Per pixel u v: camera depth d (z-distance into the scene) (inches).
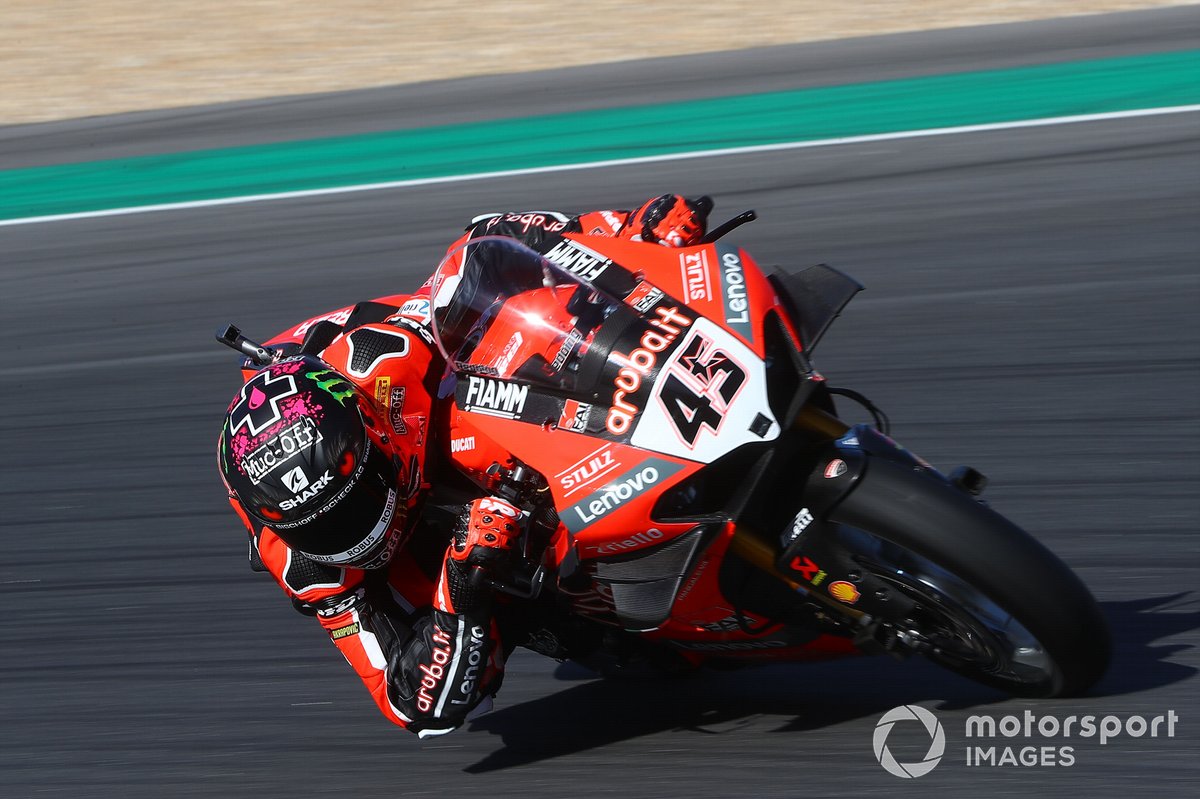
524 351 463.2
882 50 1508.4
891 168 1152.2
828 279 486.9
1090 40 1435.8
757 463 429.1
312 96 1624.0
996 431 728.3
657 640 503.8
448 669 480.4
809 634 480.7
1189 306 839.7
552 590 504.7
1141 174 1060.5
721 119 1341.0
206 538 757.3
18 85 1791.3
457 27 1836.9
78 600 715.4
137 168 1443.2
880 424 520.1
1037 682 470.6
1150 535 612.7
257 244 1189.7
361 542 454.6
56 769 585.0
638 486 426.0
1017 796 450.0
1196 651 512.7
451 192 1243.8
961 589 440.8
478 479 474.0
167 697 621.6
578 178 1229.1
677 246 509.7
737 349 438.0
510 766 532.7
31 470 866.1
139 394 946.1
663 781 501.4
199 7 2058.3
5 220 1343.5
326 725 582.9
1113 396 746.8
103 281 1161.4
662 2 1838.1
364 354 482.6
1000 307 876.0
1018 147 1158.3
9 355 1042.7
